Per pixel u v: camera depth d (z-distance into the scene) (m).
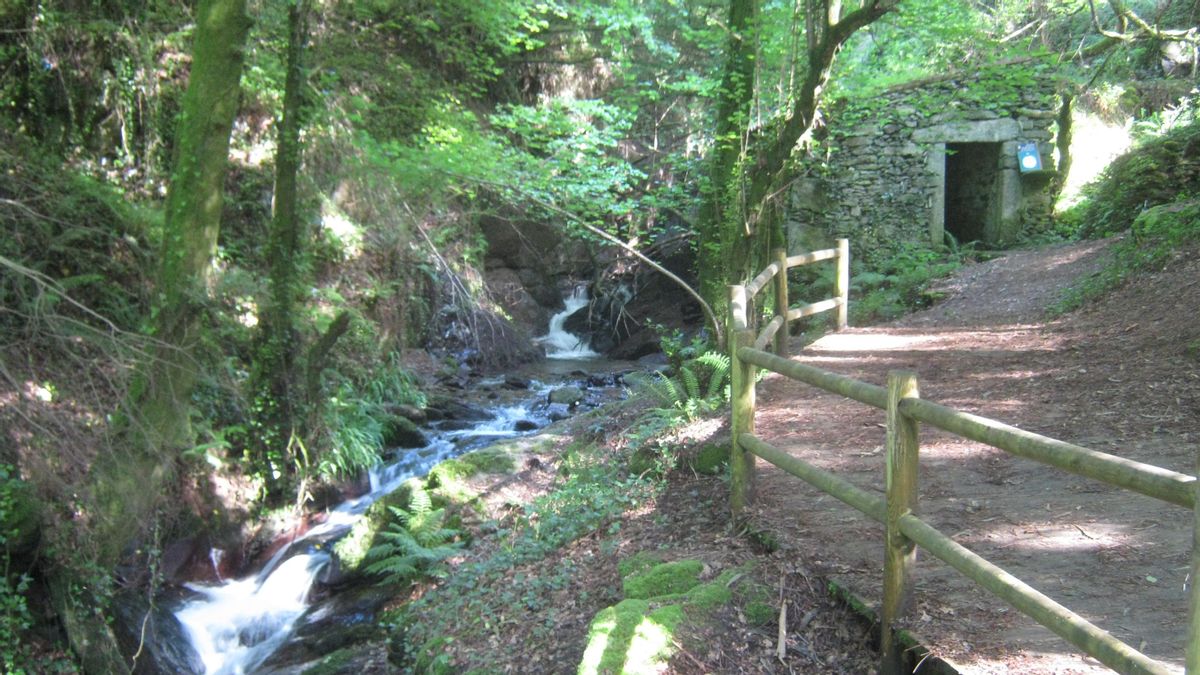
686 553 4.76
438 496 7.68
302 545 7.95
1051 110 13.93
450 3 10.44
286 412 8.34
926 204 13.90
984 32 11.20
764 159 8.28
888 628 3.35
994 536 4.02
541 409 12.49
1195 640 1.96
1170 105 16.20
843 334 9.63
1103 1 17.06
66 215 8.24
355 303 10.77
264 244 9.99
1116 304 8.25
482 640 5.27
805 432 6.20
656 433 7.20
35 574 5.86
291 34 8.10
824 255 9.42
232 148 10.65
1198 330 6.51
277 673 6.21
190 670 6.50
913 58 12.50
